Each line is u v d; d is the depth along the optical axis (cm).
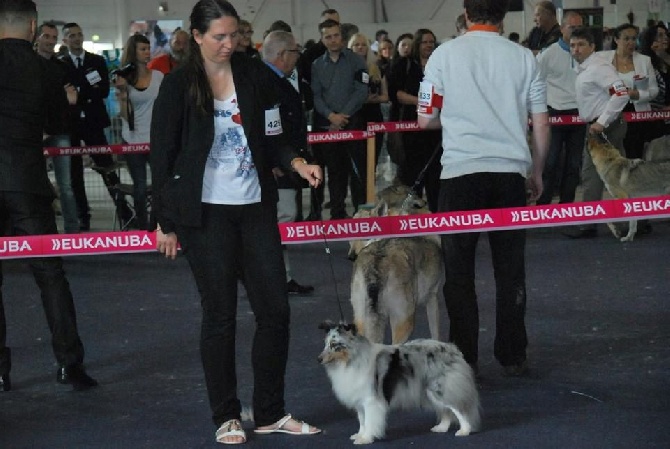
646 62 1455
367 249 757
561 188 1433
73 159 1595
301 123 838
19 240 735
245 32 1302
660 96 1554
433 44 1503
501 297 746
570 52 1405
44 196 751
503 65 717
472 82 715
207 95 593
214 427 665
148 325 974
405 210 892
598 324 910
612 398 697
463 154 720
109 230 1609
